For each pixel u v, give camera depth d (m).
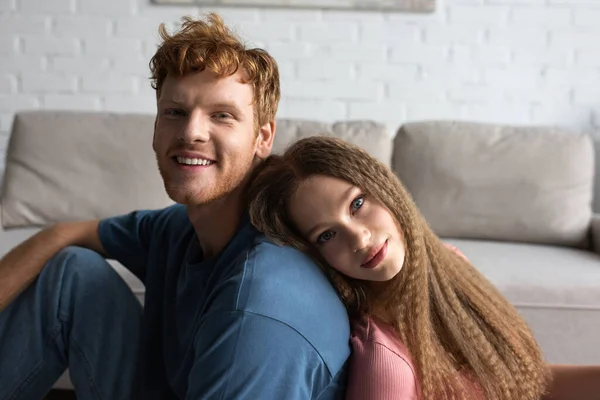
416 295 0.89
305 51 2.45
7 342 1.02
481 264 1.65
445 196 2.02
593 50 2.43
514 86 2.46
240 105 0.87
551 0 2.41
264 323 0.72
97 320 1.01
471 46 2.44
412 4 2.41
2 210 2.03
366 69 2.46
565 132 2.10
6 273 1.08
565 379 1.06
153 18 2.43
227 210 0.93
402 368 0.84
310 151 0.89
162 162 0.89
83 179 2.04
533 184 2.00
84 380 1.00
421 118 2.48
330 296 0.83
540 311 1.50
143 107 2.48
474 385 0.91
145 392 1.02
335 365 0.79
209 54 0.85
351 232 0.85
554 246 1.99
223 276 0.85
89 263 1.04
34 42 2.44
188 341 0.94
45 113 2.13
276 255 0.81
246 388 0.71
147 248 1.15
